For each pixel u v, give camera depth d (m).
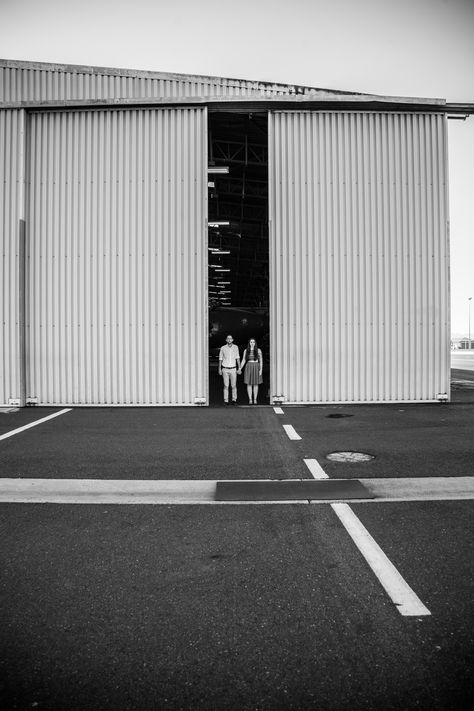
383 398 11.12
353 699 2.01
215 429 8.15
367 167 11.25
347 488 4.89
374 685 2.09
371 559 3.32
